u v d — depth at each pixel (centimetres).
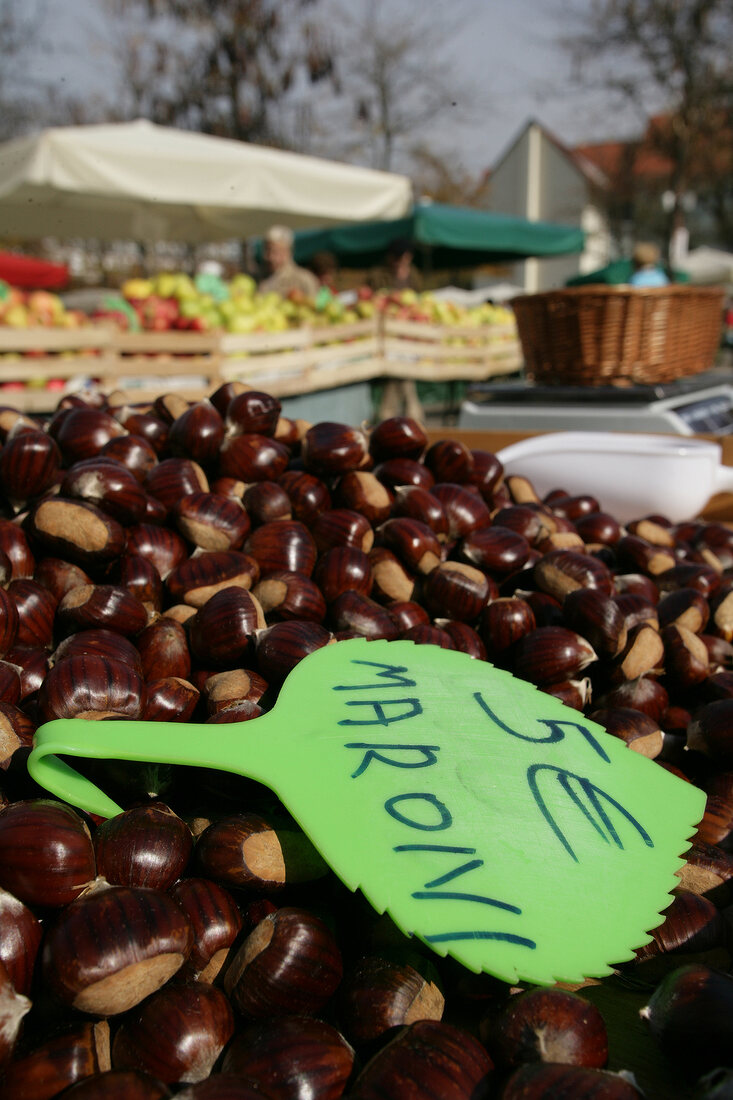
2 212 256
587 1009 27
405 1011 28
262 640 39
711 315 117
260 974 28
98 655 35
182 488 48
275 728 32
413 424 54
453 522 50
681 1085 28
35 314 146
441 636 43
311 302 198
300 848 31
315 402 185
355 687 35
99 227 280
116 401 63
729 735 38
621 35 573
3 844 28
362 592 45
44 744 29
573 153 905
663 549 56
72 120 565
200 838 32
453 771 32
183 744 30
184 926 28
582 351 111
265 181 237
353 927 31
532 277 930
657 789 34
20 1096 25
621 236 834
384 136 589
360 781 31
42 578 42
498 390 119
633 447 75
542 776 33
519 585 50
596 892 29
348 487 50
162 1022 27
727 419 121
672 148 618
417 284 341
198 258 566
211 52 509
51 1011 27
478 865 29
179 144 227
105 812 31
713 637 47
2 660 37
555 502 66
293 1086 26
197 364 152
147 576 43
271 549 46
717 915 32
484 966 27
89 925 27
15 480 46
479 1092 26
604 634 42
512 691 37
